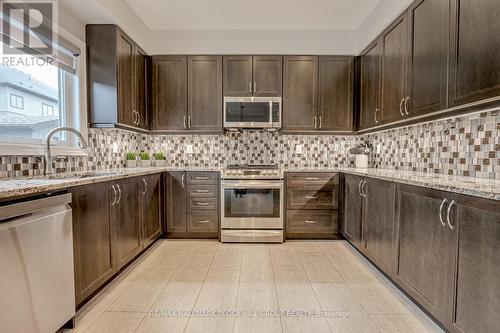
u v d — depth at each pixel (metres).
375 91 3.20
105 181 2.16
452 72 1.92
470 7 1.76
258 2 3.07
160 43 3.74
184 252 3.11
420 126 2.82
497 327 1.28
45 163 2.14
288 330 1.75
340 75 3.76
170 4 3.11
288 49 3.73
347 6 3.15
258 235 3.43
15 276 1.32
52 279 1.55
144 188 2.97
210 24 3.60
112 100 2.87
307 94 3.75
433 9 2.14
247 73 3.73
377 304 2.05
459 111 1.93
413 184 1.94
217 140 4.03
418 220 1.90
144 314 1.91
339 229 3.52
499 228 1.27
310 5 3.14
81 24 2.79
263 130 3.94
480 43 1.68
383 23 2.94
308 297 2.15
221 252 3.11
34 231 1.42
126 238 2.54
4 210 1.27
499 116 1.93
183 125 3.75
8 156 2.00
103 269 2.14
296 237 3.58
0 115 1.98
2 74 1.99
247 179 3.45
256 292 2.22
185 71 3.73
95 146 3.01
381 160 3.61
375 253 2.57
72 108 2.71
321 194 3.51
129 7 3.13
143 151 4.04
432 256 1.75
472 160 2.17
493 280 1.30
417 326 1.79
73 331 1.73
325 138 4.04
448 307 1.60
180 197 3.55
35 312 1.43
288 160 4.04
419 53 2.33
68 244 1.67
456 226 1.54
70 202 1.70
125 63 3.07
